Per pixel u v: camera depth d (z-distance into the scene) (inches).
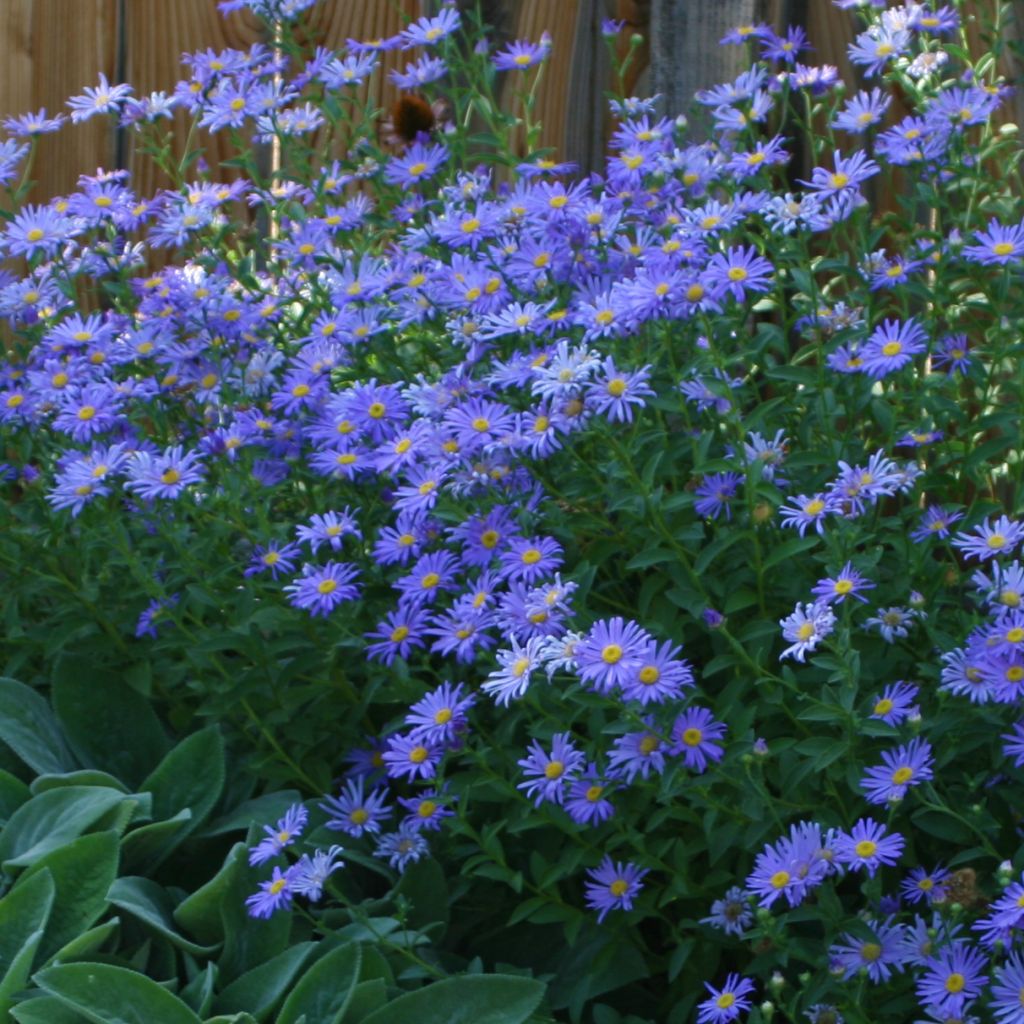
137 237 114.7
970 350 87.6
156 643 86.9
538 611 75.8
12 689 88.4
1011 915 67.9
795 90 102.7
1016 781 75.7
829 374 84.0
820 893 72.4
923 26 89.6
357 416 84.0
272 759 84.6
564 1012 81.3
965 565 84.7
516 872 78.8
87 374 89.7
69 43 115.6
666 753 74.8
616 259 86.4
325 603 80.0
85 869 80.2
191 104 100.9
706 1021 75.4
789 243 84.2
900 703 74.7
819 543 81.7
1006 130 89.7
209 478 88.4
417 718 76.7
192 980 78.5
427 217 96.8
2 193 116.5
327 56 99.7
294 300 95.3
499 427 79.4
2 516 87.4
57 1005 75.3
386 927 78.1
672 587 81.4
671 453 81.3
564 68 109.0
